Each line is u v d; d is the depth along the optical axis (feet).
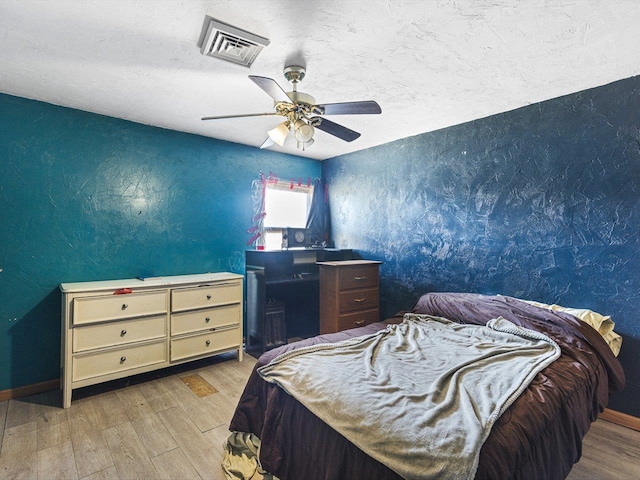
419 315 8.77
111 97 8.28
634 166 6.97
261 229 12.66
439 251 10.52
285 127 6.97
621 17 5.17
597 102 7.46
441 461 3.23
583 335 6.34
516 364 5.41
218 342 9.98
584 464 5.82
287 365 5.44
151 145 10.23
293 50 6.12
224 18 5.23
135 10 5.09
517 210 8.76
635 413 6.98
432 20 5.27
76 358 7.72
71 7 5.02
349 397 4.27
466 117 9.49
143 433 6.59
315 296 12.47
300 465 4.51
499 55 6.28
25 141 8.30
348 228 13.56
